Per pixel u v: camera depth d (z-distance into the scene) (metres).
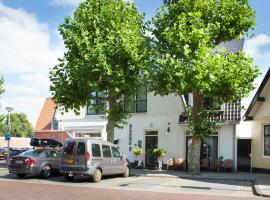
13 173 20.31
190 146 23.84
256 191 15.32
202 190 16.08
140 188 16.55
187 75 19.33
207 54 19.36
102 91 21.94
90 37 21.34
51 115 35.88
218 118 24.80
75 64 20.94
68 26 21.95
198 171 22.19
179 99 26.77
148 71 20.58
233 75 19.23
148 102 28.36
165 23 21.64
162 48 21.31
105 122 30.81
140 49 21.28
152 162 27.72
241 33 21.38
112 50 20.66
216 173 23.39
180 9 21.27
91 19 21.69
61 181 18.81
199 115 22.12
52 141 27.03
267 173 23.72
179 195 14.59
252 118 24.73
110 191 15.47
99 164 18.64
